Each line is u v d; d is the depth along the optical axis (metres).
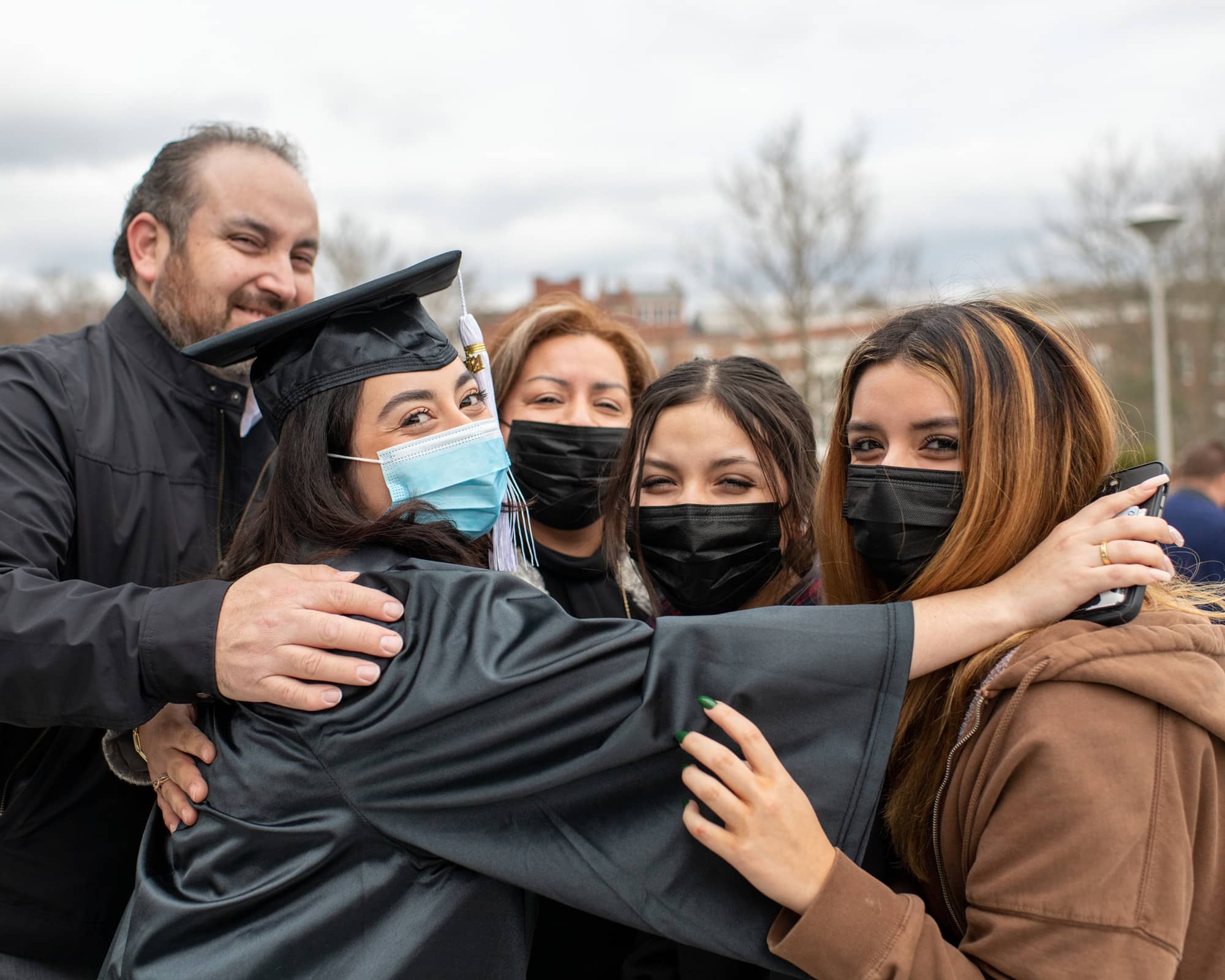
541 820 1.48
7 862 2.04
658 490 2.13
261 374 1.79
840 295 20.38
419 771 1.46
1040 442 1.59
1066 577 1.47
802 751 1.47
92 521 2.18
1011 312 1.70
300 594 1.53
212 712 1.67
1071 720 1.36
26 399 2.14
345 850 1.46
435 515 1.71
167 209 2.43
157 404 2.34
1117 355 21.89
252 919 1.46
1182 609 1.55
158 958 1.46
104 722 1.61
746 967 1.74
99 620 1.60
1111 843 1.30
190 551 2.31
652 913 1.45
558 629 1.51
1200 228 21.61
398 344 1.73
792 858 1.37
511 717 1.45
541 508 2.70
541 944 1.86
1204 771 1.37
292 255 2.61
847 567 1.89
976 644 1.49
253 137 2.62
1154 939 1.28
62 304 36.25
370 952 1.43
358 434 1.72
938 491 1.62
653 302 37.09
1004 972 1.33
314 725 1.48
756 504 2.04
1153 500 1.48
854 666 1.47
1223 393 21.58
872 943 1.34
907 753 1.68
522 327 2.80
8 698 1.63
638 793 1.50
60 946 2.08
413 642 1.50
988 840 1.40
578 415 2.71
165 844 1.67
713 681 1.48
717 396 2.06
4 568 1.88
